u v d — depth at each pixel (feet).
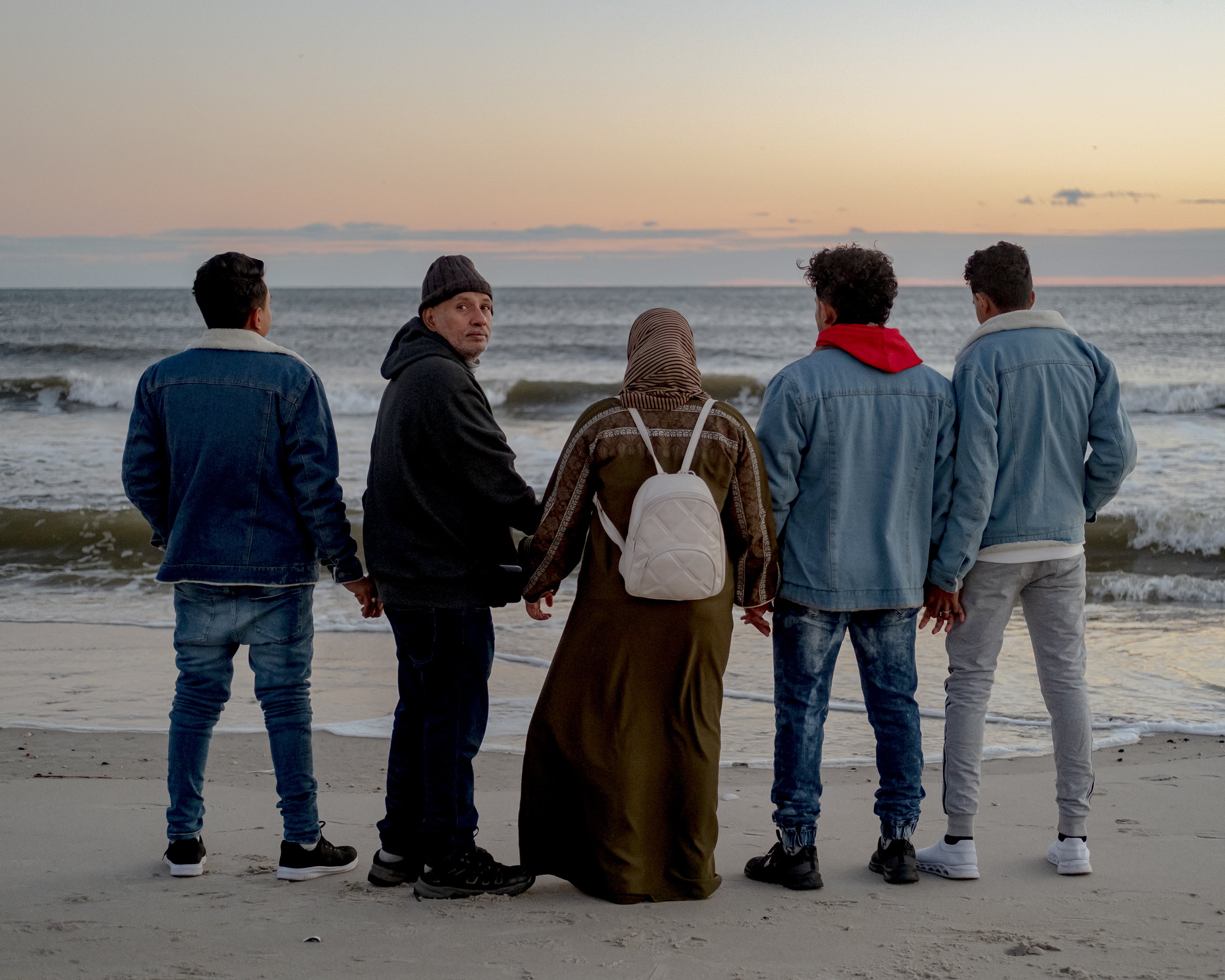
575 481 9.04
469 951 7.84
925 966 7.63
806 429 9.43
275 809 12.42
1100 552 32.04
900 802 9.78
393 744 9.48
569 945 7.99
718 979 7.37
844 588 9.43
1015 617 24.77
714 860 9.73
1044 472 9.81
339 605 26.09
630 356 9.55
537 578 9.20
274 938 8.09
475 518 8.89
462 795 9.09
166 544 9.95
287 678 9.60
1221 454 45.11
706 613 8.89
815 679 9.66
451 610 8.86
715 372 89.10
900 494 9.55
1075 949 8.00
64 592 27.89
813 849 9.67
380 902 8.99
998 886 9.66
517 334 131.44
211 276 9.37
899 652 9.78
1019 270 10.22
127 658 21.15
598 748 8.94
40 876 9.72
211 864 10.25
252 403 9.20
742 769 14.75
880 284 9.75
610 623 8.87
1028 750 15.65
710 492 8.82
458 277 9.01
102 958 7.63
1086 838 10.07
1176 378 83.30
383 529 8.93
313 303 223.92
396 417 8.82
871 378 9.52
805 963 7.67
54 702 18.13
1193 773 14.02
